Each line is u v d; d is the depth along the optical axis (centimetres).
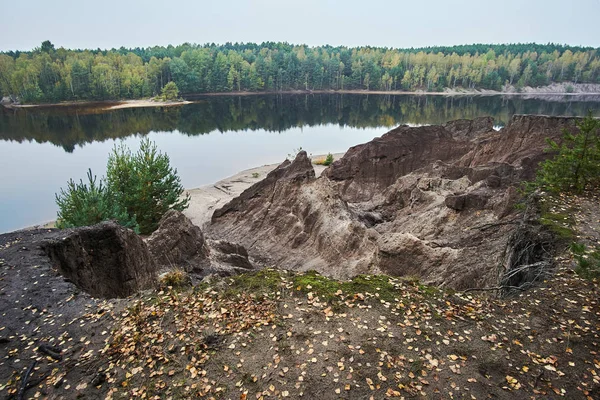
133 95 18075
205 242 2919
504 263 1755
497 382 917
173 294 1275
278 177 4247
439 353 999
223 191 5697
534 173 3512
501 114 13038
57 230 1919
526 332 1085
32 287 1401
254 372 948
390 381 913
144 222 3606
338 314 1138
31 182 6291
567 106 15062
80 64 16712
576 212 1769
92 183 2702
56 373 1004
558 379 927
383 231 3431
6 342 1130
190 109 15388
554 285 1303
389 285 1280
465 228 2862
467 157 5109
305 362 970
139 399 898
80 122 12281
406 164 5178
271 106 16575
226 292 1257
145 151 3688
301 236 3397
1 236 1841
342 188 5047
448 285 2022
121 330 1123
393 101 18188
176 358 1005
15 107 15525
